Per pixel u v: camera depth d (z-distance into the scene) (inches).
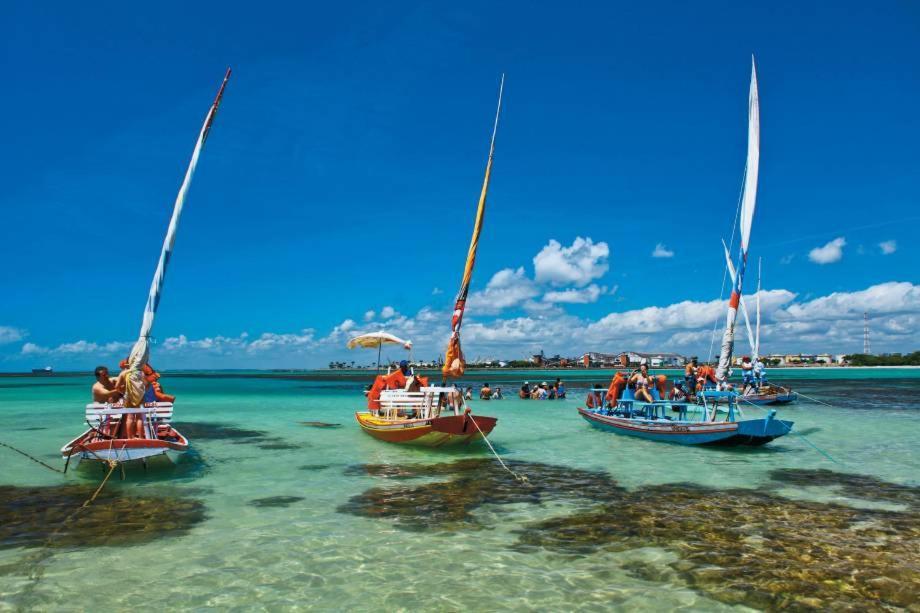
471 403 1270.9
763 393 1193.4
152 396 498.9
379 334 670.5
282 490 412.5
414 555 279.6
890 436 706.8
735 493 406.3
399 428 586.9
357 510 359.3
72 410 1075.9
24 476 455.5
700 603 226.7
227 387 2304.4
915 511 359.3
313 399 1475.1
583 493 404.2
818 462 527.5
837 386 2091.5
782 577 251.9
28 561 269.0
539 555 279.7
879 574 255.0
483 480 446.9
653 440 645.9
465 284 500.1
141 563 267.3
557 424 831.7
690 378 729.0
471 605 225.0
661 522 333.4
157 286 439.5
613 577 252.5
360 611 219.6
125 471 464.8
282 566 264.5
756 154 904.3
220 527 322.7
